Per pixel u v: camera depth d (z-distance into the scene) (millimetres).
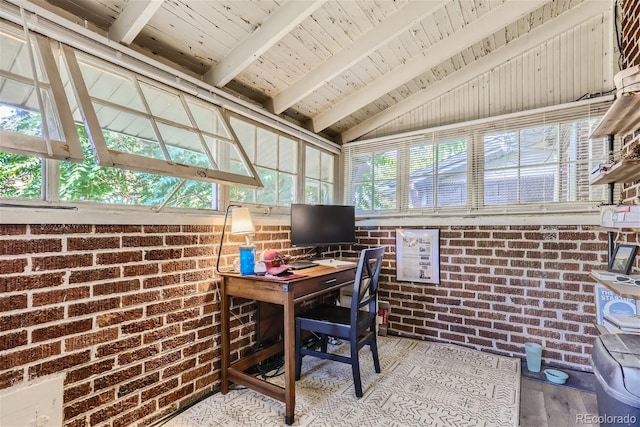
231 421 1770
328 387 2145
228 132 2227
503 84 2775
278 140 2840
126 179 1752
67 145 1304
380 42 2178
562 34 2549
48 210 1372
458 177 2947
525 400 1989
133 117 1732
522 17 2391
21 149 1162
